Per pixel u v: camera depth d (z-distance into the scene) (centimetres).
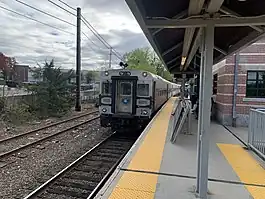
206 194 384
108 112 1238
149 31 470
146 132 906
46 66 1952
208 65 388
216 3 339
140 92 1207
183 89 1692
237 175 487
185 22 389
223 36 637
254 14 443
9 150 905
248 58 1084
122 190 404
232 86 1100
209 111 389
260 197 394
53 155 871
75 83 2341
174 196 387
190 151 651
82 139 1146
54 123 1515
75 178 659
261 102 1077
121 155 895
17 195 557
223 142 770
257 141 643
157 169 507
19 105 1691
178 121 848
